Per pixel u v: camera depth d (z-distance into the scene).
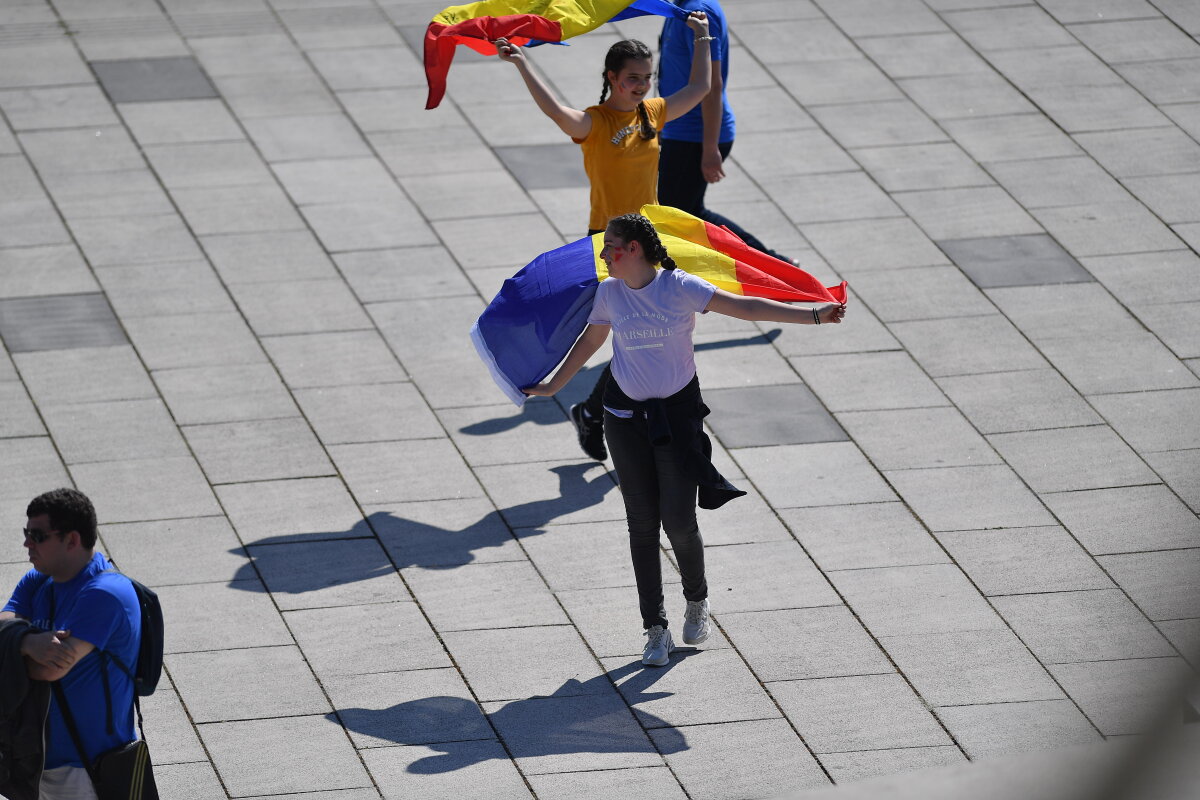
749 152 45.78
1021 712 25.92
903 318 38.41
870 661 27.33
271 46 51.50
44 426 33.78
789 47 51.78
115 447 33.16
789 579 29.59
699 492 25.53
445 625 28.28
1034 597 29.02
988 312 38.59
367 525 31.09
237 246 40.78
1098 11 54.00
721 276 27.47
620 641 27.97
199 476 32.38
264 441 33.59
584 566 30.05
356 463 33.03
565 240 41.44
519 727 25.70
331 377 35.88
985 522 31.25
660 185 36.41
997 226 42.22
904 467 33.03
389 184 43.91
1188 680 26.34
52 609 19.75
